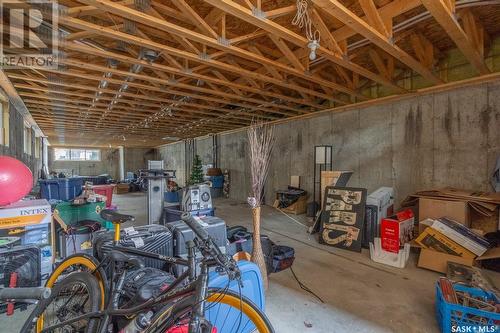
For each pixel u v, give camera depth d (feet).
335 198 13.53
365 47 12.12
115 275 5.08
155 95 17.53
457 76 13.20
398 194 15.39
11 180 7.00
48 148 51.57
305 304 7.53
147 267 5.96
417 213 12.84
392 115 15.71
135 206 25.98
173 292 3.99
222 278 4.74
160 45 9.22
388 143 15.92
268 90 16.01
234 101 17.92
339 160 18.94
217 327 4.88
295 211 21.09
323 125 20.27
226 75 14.70
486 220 10.90
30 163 24.47
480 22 10.40
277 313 7.06
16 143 17.44
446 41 12.37
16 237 7.35
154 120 25.07
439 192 11.93
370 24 8.29
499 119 11.65
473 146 12.44
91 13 8.06
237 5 6.62
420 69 11.18
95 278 5.34
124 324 4.93
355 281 9.09
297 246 13.07
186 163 43.55
